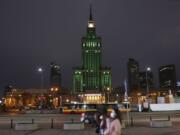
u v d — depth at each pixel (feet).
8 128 129.39
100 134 44.78
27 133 107.04
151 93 626.23
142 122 155.43
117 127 37.65
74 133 106.22
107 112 44.09
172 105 281.74
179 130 109.19
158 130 110.63
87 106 258.37
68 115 240.53
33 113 294.46
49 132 110.32
